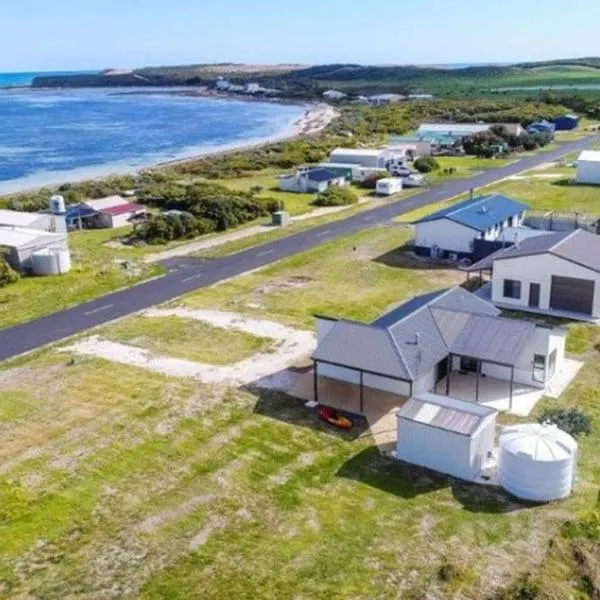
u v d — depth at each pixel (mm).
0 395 33438
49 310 45812
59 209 71375
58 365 36750
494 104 188875
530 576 20312
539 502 24141
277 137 176375
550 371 33719
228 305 45812
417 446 26578
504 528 22797
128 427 30016
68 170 128750
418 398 27969
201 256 58625
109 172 124188
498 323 33094
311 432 29359
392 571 20984
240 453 27859
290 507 24312
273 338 39812
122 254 59844
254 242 63062
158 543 22609
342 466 26812
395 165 102500
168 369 35812
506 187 86562
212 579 20875
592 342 38719
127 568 21469
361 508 24141
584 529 22469
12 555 22094
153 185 92250
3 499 25000
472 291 47750
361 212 75562
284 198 85562
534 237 49031
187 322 42750
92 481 26172
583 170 86750
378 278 51375
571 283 42719
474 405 27359
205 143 168875
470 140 120625
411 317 33406
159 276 53062
